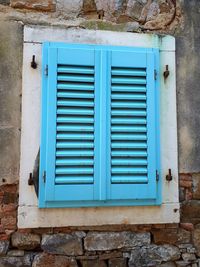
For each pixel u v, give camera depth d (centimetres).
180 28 218
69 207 191
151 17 217
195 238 208
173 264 205
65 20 206
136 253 201
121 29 210
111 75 198
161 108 207
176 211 204
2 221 191
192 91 214
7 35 197
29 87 195
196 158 210
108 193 191
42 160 188
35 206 190
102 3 212
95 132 193
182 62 214
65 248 195
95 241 198
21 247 193
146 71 201
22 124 192
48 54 192
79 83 194
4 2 202
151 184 196
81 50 195
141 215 200
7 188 192
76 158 190
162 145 205
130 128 196
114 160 194
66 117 192
